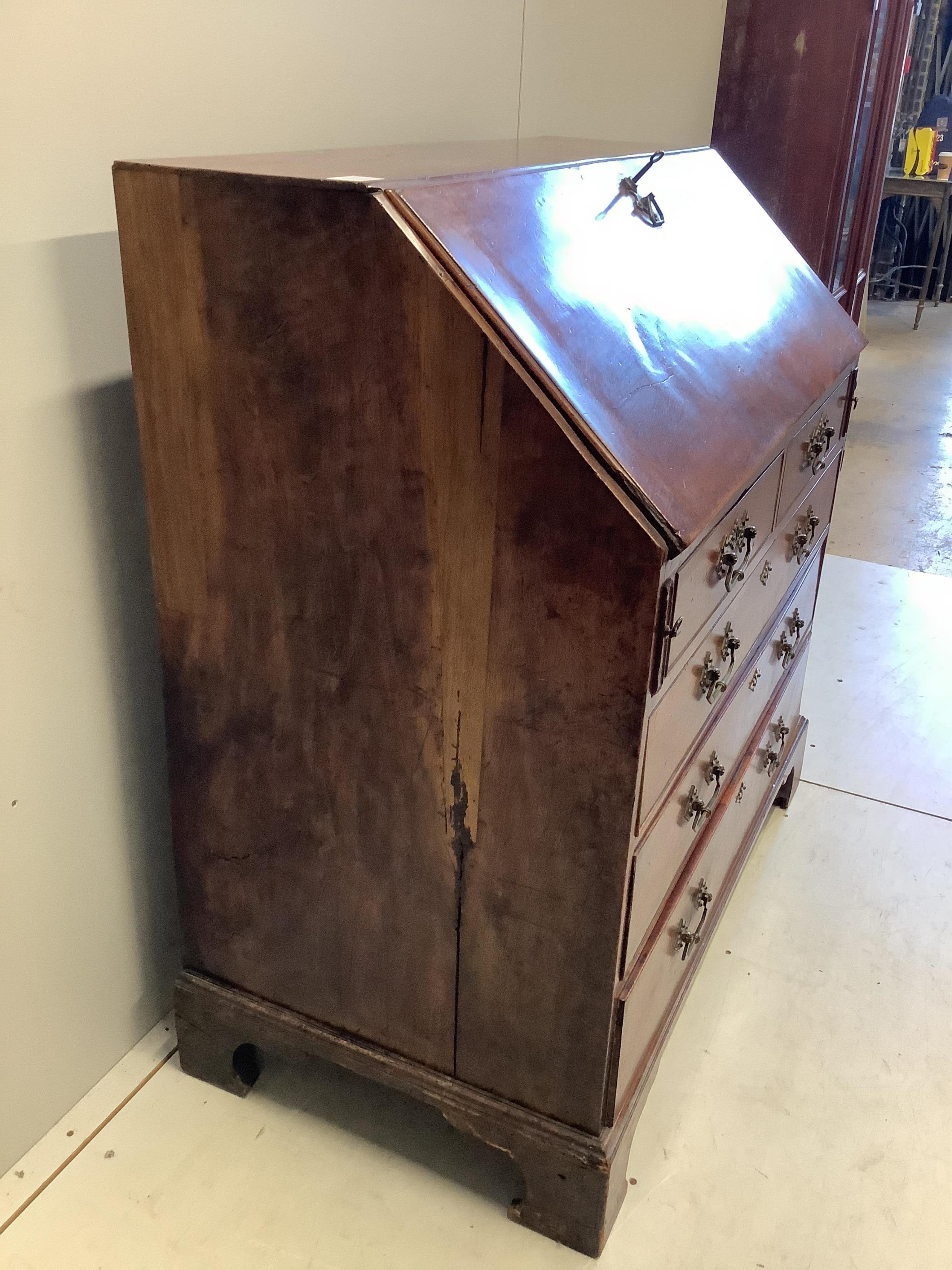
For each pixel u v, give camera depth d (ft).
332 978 4.12
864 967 5.46
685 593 3.24
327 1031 4.23
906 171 21.38
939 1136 4.54
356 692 3.55
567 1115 3.84
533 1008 3.72
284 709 3.72
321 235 2.95
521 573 3.08
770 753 5.65
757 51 8.34
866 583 10.02
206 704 3.88
